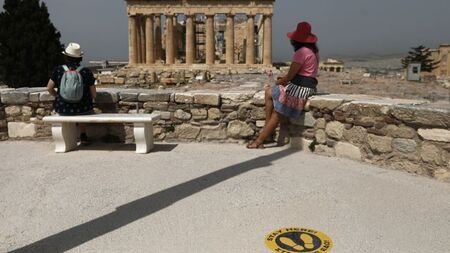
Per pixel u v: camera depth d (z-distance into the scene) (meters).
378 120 6.56
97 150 8.00
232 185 5.80
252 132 8.31
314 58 7.40
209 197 5.36
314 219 4.68
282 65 73.62
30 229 4.52
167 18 66.12
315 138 7.60
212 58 66.25
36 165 6.95
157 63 68.69
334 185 5.77
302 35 7.30
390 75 60.91
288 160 7.11
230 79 44.97
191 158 7.27
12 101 8.91
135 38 67.06
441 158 5.80
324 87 38.72
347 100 7.05
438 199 5.22
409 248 4.02
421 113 5.93
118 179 6.14
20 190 5.71
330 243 4.12
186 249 4.02
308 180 5.99
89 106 8.15
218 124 8.45
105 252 3.98
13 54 43.38
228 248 4.03
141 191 5.62
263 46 66.69
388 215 4.77
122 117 7.54
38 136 8.98
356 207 5.01
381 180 5.94
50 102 8.85
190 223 4.60
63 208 5.09
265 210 4.93
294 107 7.52
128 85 44.78
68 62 7.98
